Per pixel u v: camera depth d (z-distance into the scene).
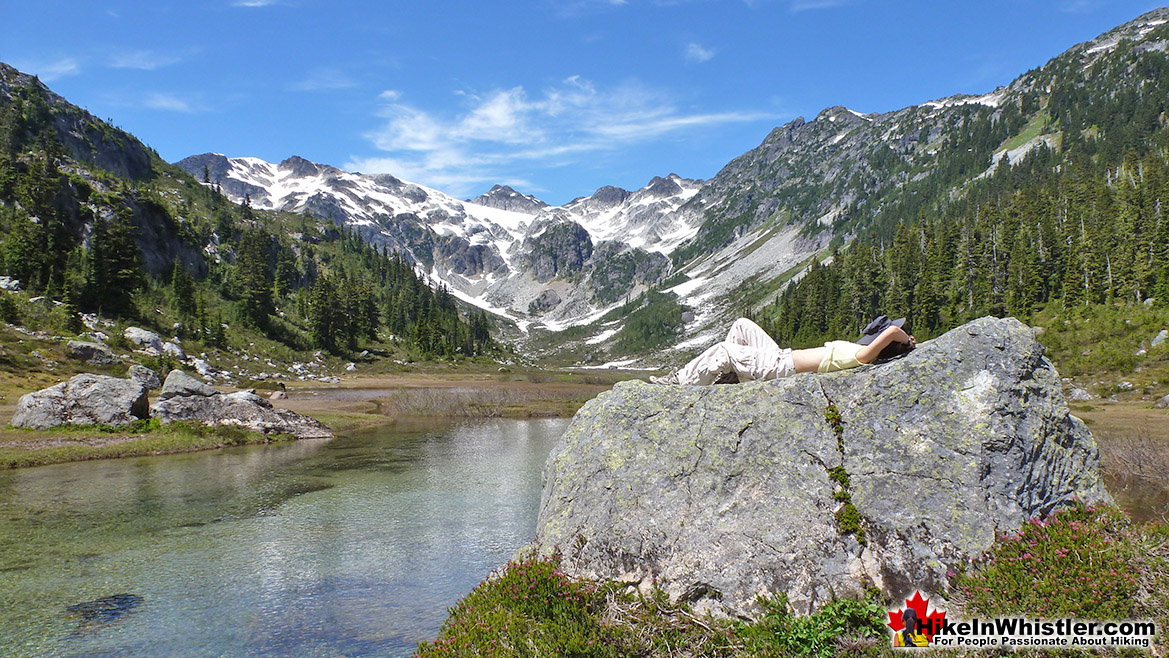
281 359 104.88
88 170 120.31
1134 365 62.75
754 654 5.43
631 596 6.30
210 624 8.30
